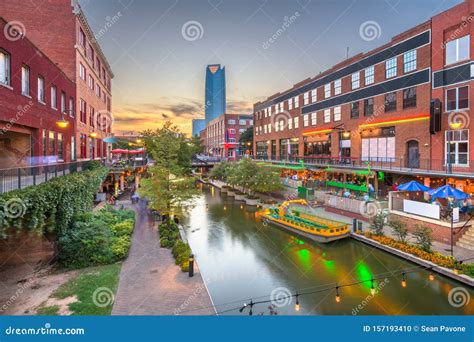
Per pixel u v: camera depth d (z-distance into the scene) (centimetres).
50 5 2464
